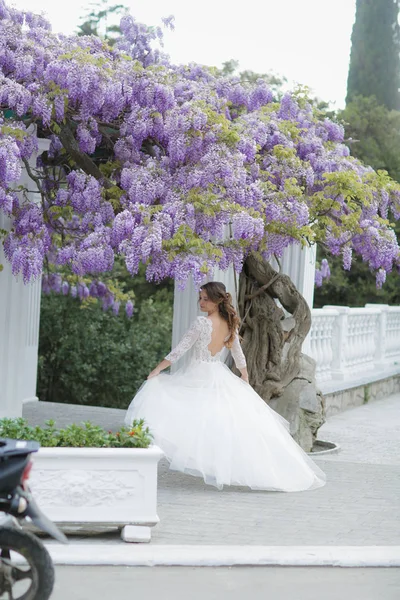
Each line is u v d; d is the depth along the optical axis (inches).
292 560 243.6
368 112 901.2
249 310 420.2
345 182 390.6
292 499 315.3
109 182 386.0
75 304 732.7
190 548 248.1
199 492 321.7
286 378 414.0
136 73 378.3
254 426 329.1
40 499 255.9
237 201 363.6
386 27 958.4
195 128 362.3
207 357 341.4
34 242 364.2
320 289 901.2
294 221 373.7
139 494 259.0
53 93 361.7
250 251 399.5
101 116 386.0
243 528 275.9
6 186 357.7
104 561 238.5
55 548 243.9
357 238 421.1
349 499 318.0
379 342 631.8
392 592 224.7
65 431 267.4
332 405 531.8
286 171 390.3
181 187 362.9
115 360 725.3
